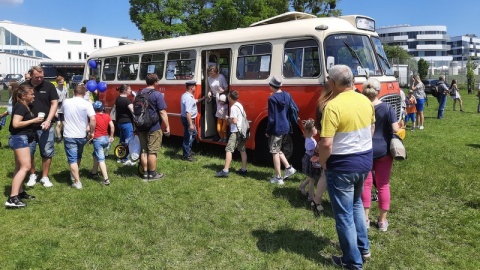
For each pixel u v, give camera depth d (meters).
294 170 7.57
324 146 4.11
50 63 44.12
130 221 5.91
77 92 7.32
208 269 4.55
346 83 4.25
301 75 8.14
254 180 7.90
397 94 8.43
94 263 4.67
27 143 6.44
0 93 26.73
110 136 7.96
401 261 4.71
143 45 12.17
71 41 89.38
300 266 4.59
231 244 5.14
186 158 9.55
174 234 5.43
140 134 7.93
